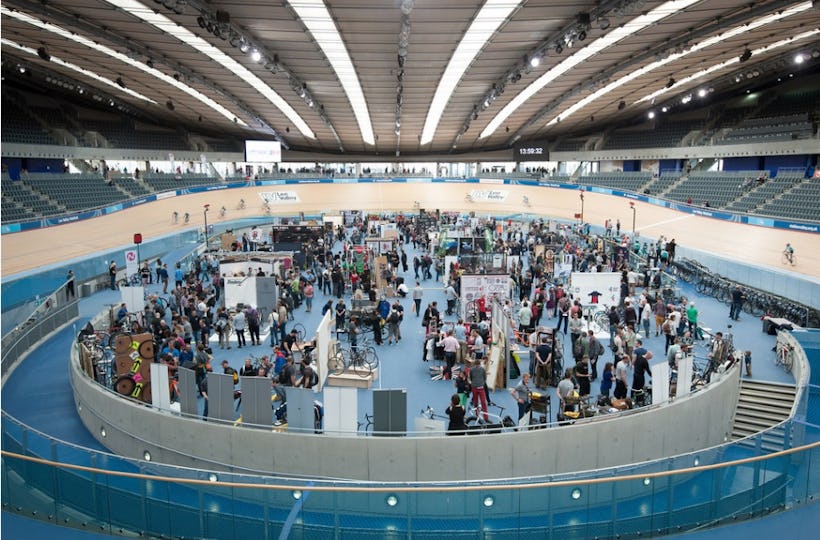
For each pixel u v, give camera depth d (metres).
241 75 35.16
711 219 47.19
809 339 22.34
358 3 21.56
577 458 14.53
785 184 46.06
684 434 15.91
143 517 11.08
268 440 14.41
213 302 26.12
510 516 10.58
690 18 26.31
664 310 23.67
